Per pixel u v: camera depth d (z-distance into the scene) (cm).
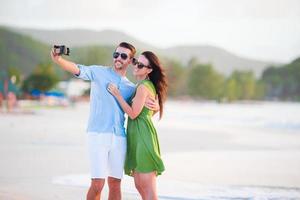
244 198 830
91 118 630
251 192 877
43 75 7706
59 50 591
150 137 618
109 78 630
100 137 620
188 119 3028
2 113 3119
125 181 939
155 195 617
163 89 646
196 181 968
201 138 1850
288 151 1473
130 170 635
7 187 882
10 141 1591
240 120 3005
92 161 623
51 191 853
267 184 952
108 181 644
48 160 1205
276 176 1038
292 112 4219
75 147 1462
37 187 885
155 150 618
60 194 830
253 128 2378
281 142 1741
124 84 637
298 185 946
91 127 627
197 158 1299
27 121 2494
